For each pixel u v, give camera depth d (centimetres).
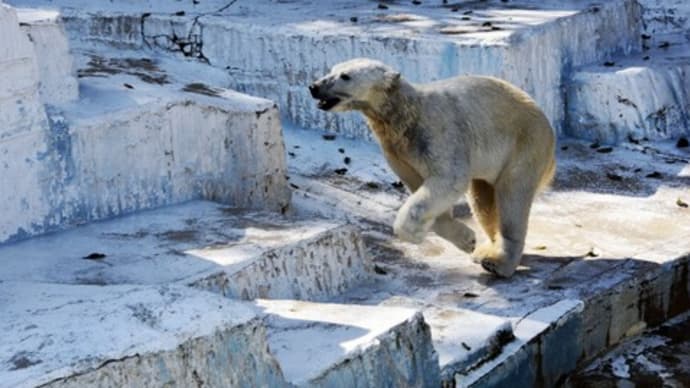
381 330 768
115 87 1133
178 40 1470
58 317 666
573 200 1248
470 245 1052
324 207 1220
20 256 936
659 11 1714
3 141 962
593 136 1430
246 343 668
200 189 1123
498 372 868
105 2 1573
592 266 1073
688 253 1109
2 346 622
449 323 903
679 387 974
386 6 1569
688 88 1457
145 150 1073
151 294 700
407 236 973
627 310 1041
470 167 994
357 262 1022
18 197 977
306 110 1410
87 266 909
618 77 1405
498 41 1316
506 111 1024
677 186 1286
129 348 617
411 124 974
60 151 1005
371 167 1310
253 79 1438
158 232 1005
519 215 1039
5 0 1566
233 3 1593
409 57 1352
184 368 634
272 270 938
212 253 940
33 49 980
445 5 1584
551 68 1405
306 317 811
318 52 1391
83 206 1027
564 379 963
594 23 1498
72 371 591
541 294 1000
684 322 1098
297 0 1630
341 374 729
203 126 1120
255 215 1060
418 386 786
